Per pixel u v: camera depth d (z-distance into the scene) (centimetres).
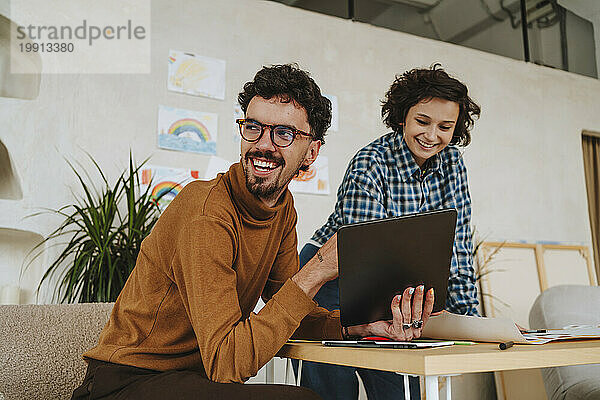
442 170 213
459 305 206
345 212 198
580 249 474
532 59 489
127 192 296
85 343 192
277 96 145
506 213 451
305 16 401
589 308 270
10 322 186
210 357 130
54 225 312
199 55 362
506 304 419
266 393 123
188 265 135
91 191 322
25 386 179
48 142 316
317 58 400
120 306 153
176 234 143
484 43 470
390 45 429
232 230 140
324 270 136
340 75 406
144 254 150
